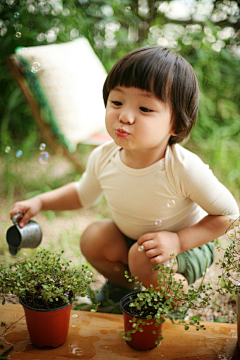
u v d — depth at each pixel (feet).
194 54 10.07
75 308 4.20
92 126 7.07
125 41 9.90
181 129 3.48
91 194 4.41
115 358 3.02
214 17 10.71
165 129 3.34
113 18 10.03
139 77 3.13
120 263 4.32
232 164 8.38
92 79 7.38
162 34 10.45
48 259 3.32
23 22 9.56
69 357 3.02
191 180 3.59
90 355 3.05
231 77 9.86
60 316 3.01
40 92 6.77
